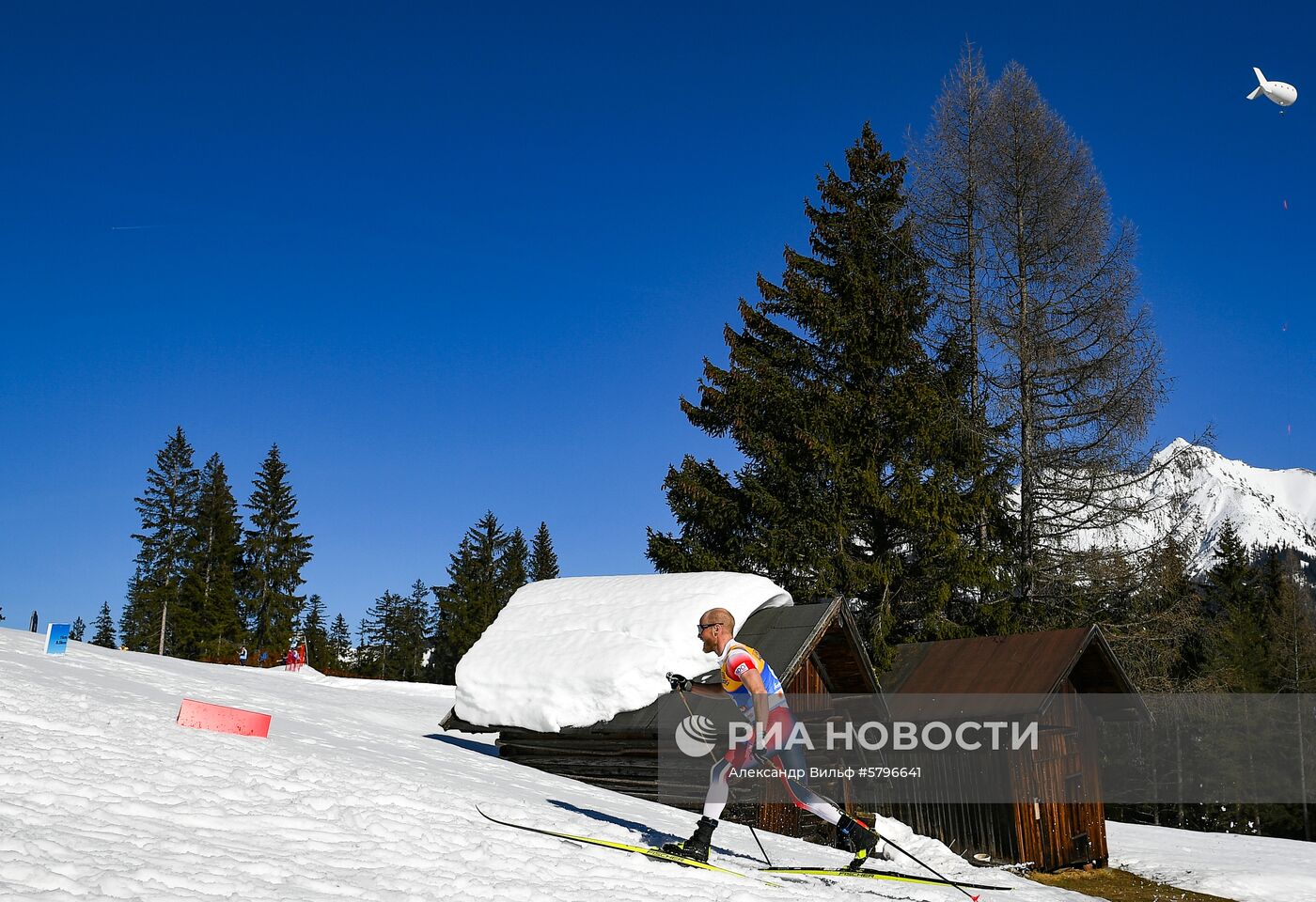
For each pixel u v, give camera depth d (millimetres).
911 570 28688
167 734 8258
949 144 31734
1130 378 28141
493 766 13945
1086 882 18297
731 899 6520
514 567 84688
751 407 30109
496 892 5477
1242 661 47469
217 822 5863
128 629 76688
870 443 28562
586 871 6512
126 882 4238
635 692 15375
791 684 16016
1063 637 19609
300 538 73438
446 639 77125
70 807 5496
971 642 21359
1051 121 30859
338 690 28656
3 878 3959
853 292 30219
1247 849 25172
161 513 71812
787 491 29344
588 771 15875
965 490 28797
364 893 4953
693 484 29562
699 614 16172
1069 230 29984
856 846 7781
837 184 32156
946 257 31391
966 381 29922
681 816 12180
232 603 69875
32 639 17422
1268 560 60531
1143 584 27812
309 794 7160
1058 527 28422
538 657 17031
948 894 8844
